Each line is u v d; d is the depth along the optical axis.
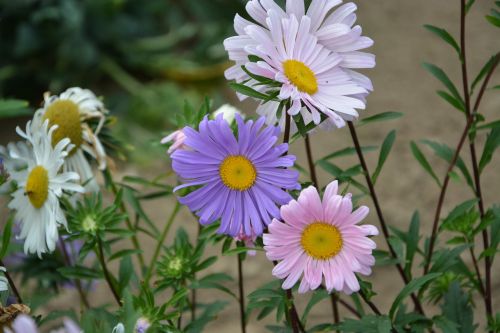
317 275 0.73
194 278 0.87
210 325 1.47
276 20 0.74
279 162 0.73
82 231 0.86
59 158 0.83
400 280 1.52
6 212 1.58
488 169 1.78
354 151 0.90
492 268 1.46
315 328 0.86
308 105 0.73
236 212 0.74
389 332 0.81
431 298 1.00
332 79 0.75
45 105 0.91
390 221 1.67
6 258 1.04
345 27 0.75
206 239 0.84
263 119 0.73
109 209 0.86
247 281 1.56
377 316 0.83
